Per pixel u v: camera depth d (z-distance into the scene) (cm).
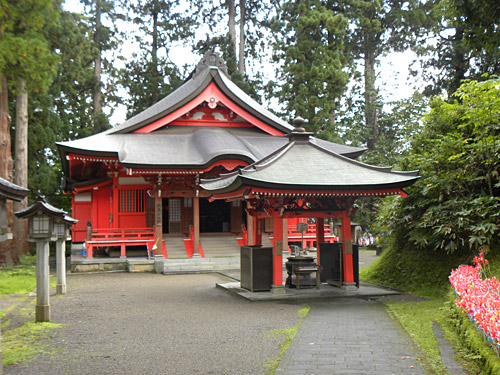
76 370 649
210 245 2331
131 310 1105
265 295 1227
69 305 1184
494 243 1137
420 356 671
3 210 668
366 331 829
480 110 1122
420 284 1279
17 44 1769
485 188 1220
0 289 1449
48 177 3048
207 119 2705
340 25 3425
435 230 1245
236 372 629
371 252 3039
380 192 1172
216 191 1341
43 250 980
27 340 817
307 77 3428
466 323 718
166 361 684
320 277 1378
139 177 2381
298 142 1316
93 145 2214
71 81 3709
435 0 3934
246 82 4362
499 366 521
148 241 2197
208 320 969
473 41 1167
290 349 720
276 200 1217
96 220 2477
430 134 1442
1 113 2109
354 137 3822
